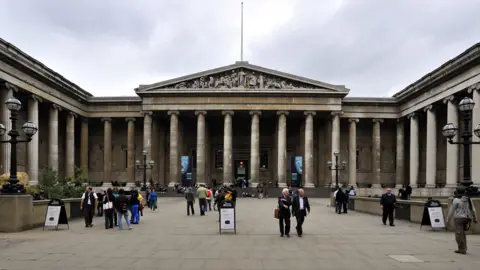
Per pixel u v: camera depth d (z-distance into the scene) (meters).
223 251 16.67
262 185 63.97
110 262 14.55
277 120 71.81
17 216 22.47
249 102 66.44
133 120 71.50
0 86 46.56
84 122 71.12
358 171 75.88
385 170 75.38
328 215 34.19
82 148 70.75
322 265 14.11
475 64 46.31
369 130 76.50
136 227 25.09
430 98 58.19
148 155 66.06
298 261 14.74
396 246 17.95
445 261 14.78
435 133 58.22
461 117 53.03
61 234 21.77
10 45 46.25
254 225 25.89
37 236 20.92
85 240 19.61
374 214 34.66
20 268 13.61
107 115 71.44
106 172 71.25
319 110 66.25
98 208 32.75
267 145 77.69
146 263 14.39
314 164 74.44
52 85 57.69
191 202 33.78
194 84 67.00
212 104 66.62
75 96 65.38
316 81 66.31
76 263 14.39
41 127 63.25
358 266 13.96
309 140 65.88
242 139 77.94
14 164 22.91
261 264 14.23
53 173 43.38
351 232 22.66
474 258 15.34
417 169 64.44
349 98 70.31
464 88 48.84
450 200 23.00
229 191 36.25
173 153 66.38
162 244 18.42
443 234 21.89
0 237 20.53
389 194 26.28
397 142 71.12
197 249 17.14
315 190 63.44
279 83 66.88
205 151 73.31
